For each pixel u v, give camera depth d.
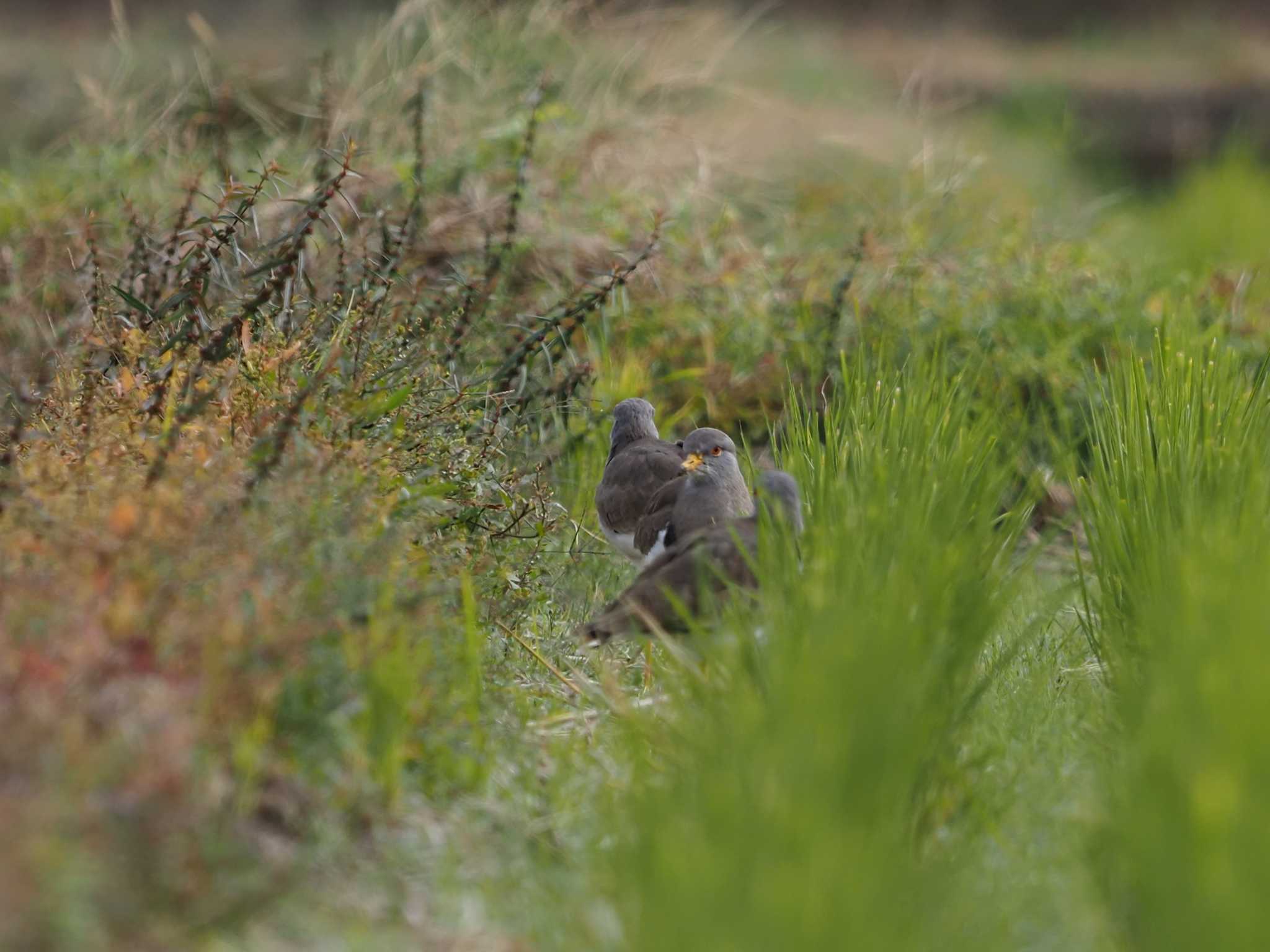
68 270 17.94
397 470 12.29
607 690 11.48
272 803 8.87
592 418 16.61
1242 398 13.42
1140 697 9.58
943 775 9.40
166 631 8.75
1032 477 13.59
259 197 17.67
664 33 24.61
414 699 9.61
